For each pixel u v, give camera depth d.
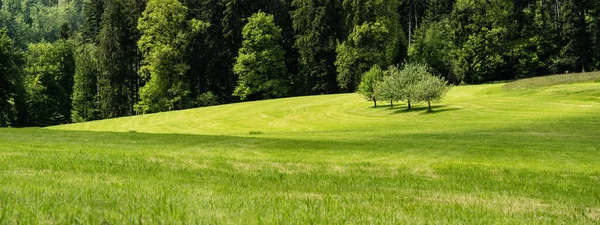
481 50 92.00
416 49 90.81
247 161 14.62
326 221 5.65
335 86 89.25
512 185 11.27
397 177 12.17
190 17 93.12
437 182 11.44
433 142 26.08
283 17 95.94
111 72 86.38
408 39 103.12
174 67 84.56
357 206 7.09
